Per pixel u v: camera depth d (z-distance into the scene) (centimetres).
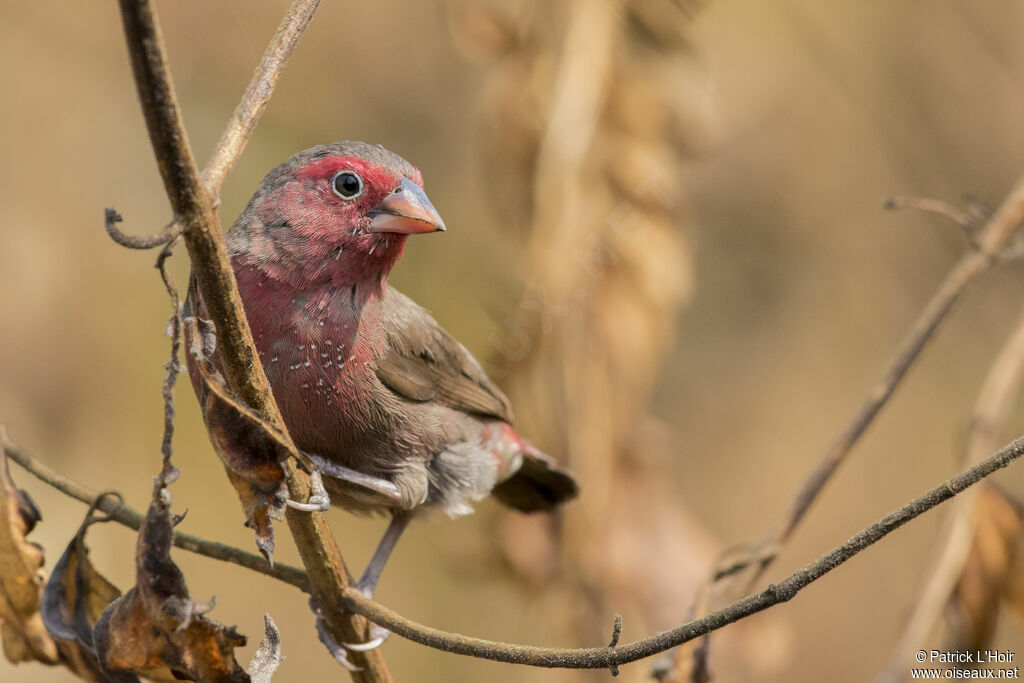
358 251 732
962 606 760
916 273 1495
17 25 1408
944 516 849
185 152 468
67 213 1373
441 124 1519
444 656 1358
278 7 1472
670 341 998
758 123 1479
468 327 1411
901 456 1522
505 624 1345
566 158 953
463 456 828
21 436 1260
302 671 1397
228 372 530
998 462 479
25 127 1377
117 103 1454
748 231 1523
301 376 734
